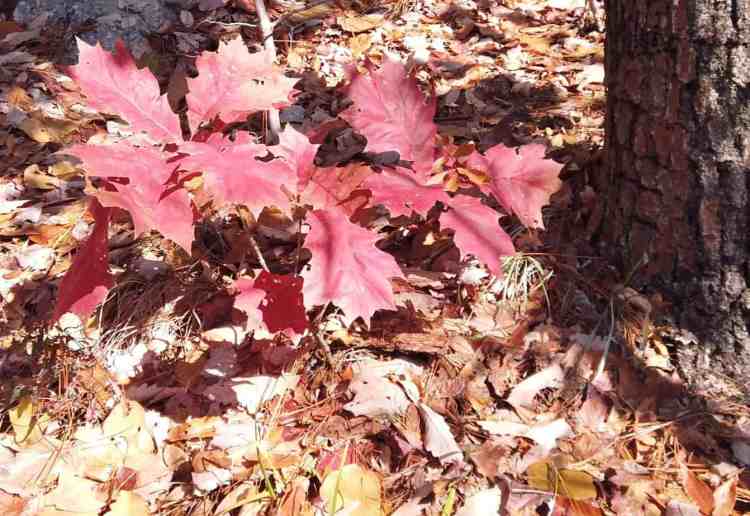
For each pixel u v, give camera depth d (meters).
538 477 1.90
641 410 2.08
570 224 2.53
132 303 2.42
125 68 1.75
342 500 1.85
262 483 1.94
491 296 2.37
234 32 3.90
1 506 1.92
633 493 1.88
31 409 2.14
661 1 1.98
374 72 2.01
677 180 2.09
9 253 2.70
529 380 2.12
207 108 1.80
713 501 1.85
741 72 1.91
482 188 2.00
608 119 2.32
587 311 2.29
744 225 2.03
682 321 2.18
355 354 2.24
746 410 2.07
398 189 1.84
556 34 3.86
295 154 1.83
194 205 1.83
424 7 4.19
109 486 1.98
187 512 1.90
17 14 3.94
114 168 1.53
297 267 2.36
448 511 1.84
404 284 2.41
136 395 2.20
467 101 3.35
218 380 2.22
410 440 2.00
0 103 3.40
